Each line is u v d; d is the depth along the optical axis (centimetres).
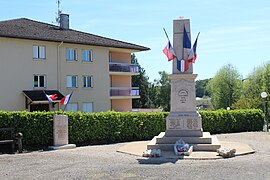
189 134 1700
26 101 3266
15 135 1744
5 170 1166
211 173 1074
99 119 2109
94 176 1036
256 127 2919
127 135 2234
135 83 6931
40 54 3403
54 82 3488
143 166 1210
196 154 1480
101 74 3903
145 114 2316
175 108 1748
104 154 1558
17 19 3894
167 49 1777
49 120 1889
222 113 2711
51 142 1894
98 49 3881
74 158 1428
